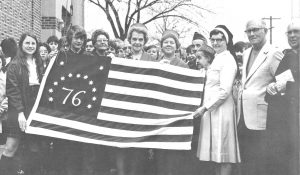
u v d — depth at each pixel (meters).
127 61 5.94
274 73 5.48
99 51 6.25
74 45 6.11
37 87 5.92
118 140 5.74
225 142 5.45
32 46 5.87
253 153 5.57
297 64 5.28
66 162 5.90
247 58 5.71
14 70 5.74
